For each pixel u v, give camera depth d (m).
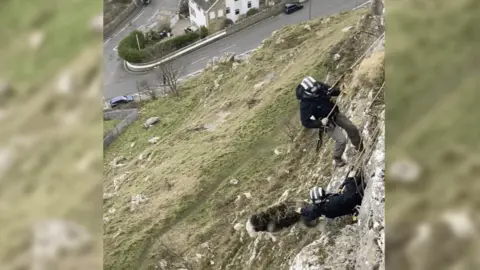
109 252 13.93
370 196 5.82
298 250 8.03
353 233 6.72
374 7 15.82
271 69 23.55
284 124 16.80
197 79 27.55
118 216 15.74
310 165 12.88
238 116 20.47
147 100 26.80
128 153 22.02
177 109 25.19
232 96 23.31
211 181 15.72
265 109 18.47
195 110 24.38
